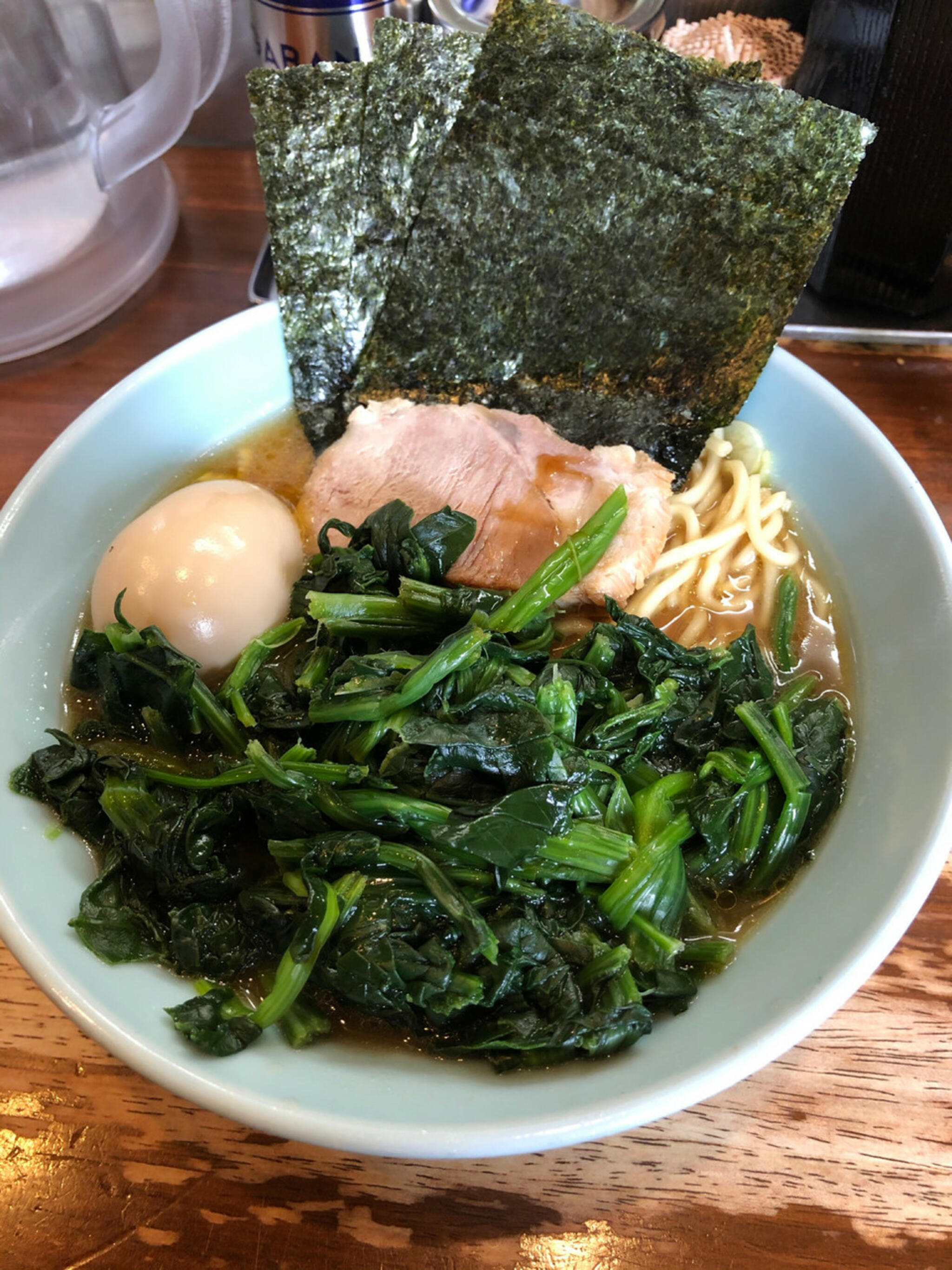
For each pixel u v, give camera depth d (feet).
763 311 0.73
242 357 0.80
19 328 0.90
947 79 0.71
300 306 0.78
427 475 0.79
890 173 0.79
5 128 0.84
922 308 0.90
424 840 0.57
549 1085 0.49
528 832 0.55
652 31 0.94
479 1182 0.52
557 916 0.57
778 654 0.72
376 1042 0.54
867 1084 0.54
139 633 0.63
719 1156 0.52
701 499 0.83
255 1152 0.53
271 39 0.94
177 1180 0.52
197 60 0.84
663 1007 0.54
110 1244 0.51
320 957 0.55
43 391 0.88
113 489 0.75
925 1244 0.50
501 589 0.76
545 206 0.72
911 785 0.57
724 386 0.77
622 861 0.57
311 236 0.75
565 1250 0.50
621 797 0.60
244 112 1.07
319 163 0.72
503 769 0.57
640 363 0.78
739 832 0.60
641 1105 0.45
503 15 0.65
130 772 0.61
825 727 0.64
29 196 0.87
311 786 0.58
